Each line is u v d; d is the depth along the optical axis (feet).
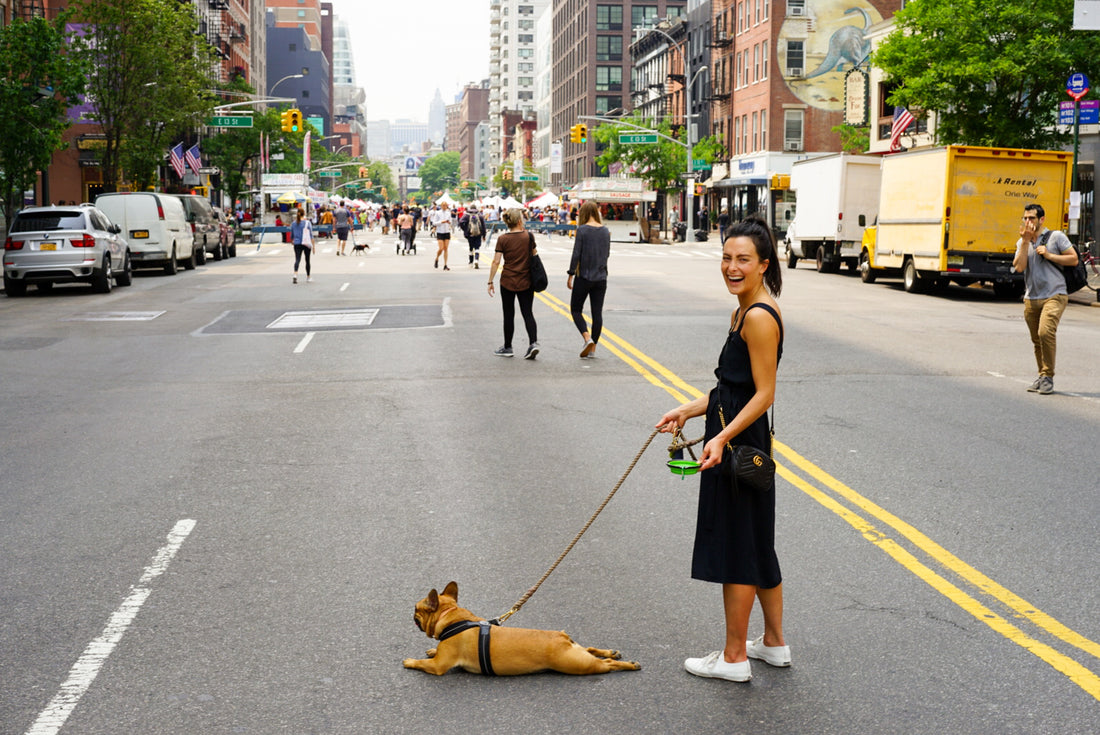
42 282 87.20
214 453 30.01
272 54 623.36
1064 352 51.55
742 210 229.25
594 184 251.19
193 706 14.57
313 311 68.64
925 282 92.48
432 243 189.26
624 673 15.56
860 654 16.26
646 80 318.45
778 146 206.90
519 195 513.04
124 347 53.16
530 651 15.31
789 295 82.84
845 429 33.01
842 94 206.69
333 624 17.53
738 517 15.03
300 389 40.47
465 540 22.00
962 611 18.03
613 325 60.39
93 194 202.90
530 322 47.50
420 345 52.31
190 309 71.51
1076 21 69.31
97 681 15.39
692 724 13.96
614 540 21.97
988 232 81.10
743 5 222.07
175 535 22.44
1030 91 98.73
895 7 205.87
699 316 65.36
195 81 142.92
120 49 133.69
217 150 273.75
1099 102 81.00
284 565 20.51
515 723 14.01
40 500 25.30
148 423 34.40
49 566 20.52
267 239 217.36
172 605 18.43
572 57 456.04
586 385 40.88
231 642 16.80
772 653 15.81
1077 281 39.60
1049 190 80.94
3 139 98.58
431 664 15.57
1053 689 15.01
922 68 99.91
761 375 14.66
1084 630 17.20
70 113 142.51
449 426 33.42
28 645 16.72
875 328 60.18
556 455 29.55
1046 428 33.42
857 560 20.72
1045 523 23.20
